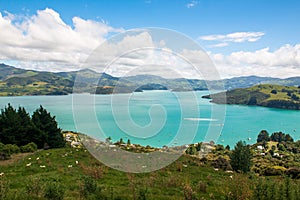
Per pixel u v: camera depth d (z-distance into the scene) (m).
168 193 8.84
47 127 23.86
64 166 13.76
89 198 7.59
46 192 7.03
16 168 13.59
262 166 22.48
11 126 22.56
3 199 6.52
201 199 8.13
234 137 63.97
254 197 7.30
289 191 7.20
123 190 8.85
